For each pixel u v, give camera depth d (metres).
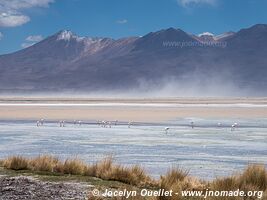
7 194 21.27
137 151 50.12
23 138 65.38
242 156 46.38
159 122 97.56
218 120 104.06
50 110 144.00
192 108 157.75
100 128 83.38
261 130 77.75
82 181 25.09
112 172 26.06
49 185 23.52
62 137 66.62
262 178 23.38
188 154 47.81
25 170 28.97
